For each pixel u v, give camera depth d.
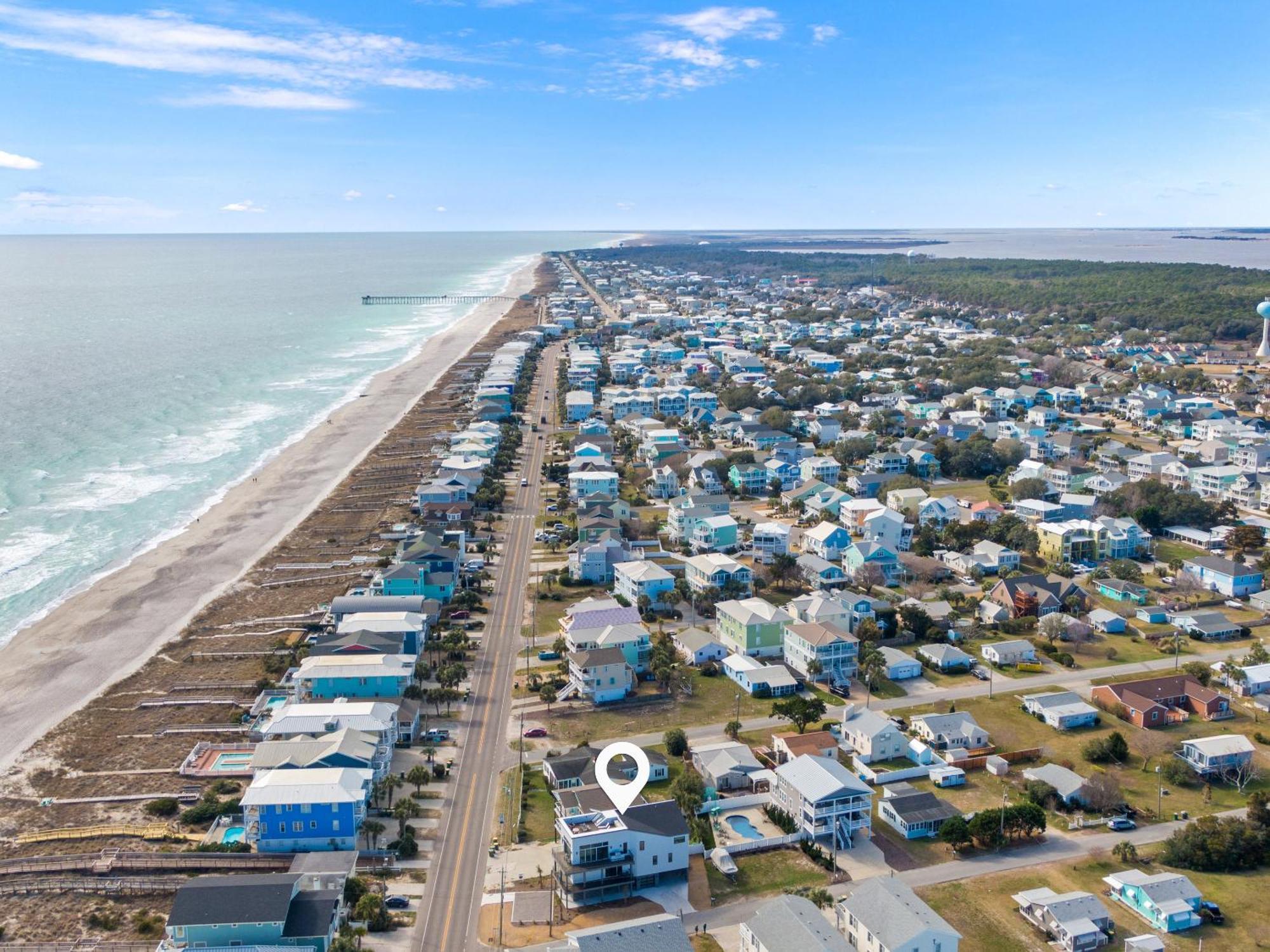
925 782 109.38
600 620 141.62
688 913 86.50
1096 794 103.25
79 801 103.44
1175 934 83.62
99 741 115.81
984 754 114.69
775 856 95.44
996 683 135.00
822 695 130.62
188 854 91.75
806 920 78.75
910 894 82.69
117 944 80.81
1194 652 144.88
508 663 137.62
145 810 101.69
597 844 88.00
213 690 128.25
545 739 117.06
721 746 112.56
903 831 99.44
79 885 88.88
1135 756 114.88
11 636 145.62
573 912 86.38
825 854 95.62
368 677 122.25
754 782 107.50
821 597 148.12
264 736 112.12
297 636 143.75
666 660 132.50
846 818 97.50
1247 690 130.00
